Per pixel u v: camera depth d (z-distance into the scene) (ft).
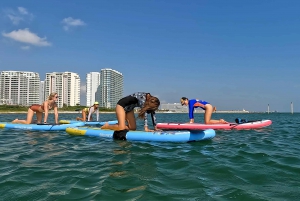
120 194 9.03
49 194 9.11
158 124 34.30
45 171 12.12
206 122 34.81
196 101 34.47
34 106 34.76
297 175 11.68
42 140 22.89
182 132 21.97
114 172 11.93
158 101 22.93
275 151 18.04
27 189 9.64
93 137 24.70
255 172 12.09
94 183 10.27
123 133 23.04
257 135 28.40
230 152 17.30
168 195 8.97
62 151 17.44
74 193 9.17
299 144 21.89
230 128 34.68
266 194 9.20
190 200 8.54
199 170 12.39
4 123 34.76
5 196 8.95
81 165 13.33
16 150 17.93
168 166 13.17
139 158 15.06
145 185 10.01
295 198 8.84
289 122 62.64
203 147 19.36
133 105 24.14
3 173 11.84
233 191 9.43
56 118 34.19
